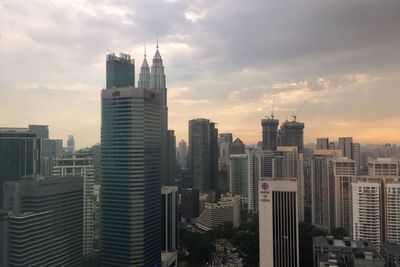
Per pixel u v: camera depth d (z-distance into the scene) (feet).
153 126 647.56
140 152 604.49
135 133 603.26
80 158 627.87
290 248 510.17
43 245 449.89
